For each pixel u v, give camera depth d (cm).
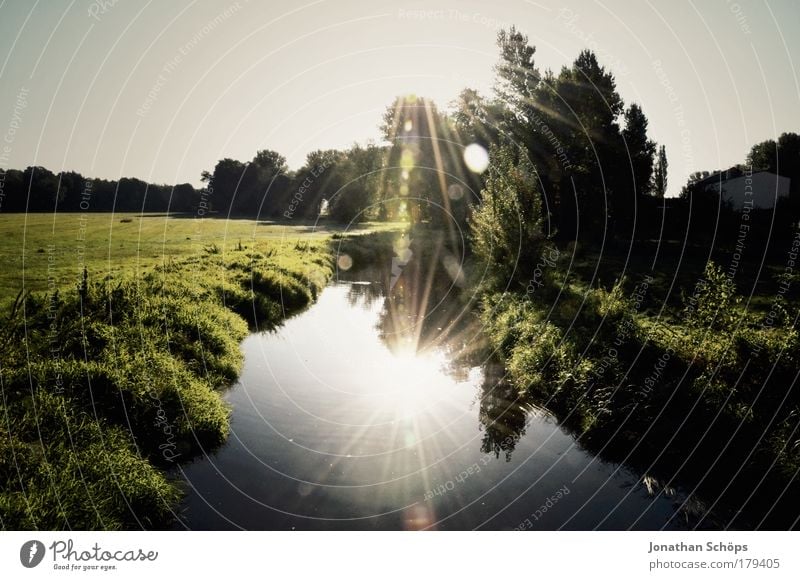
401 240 4256
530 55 3612
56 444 721
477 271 2655
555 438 965
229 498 757
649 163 3388
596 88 2955
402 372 1392
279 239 3938
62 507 613
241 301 1833
